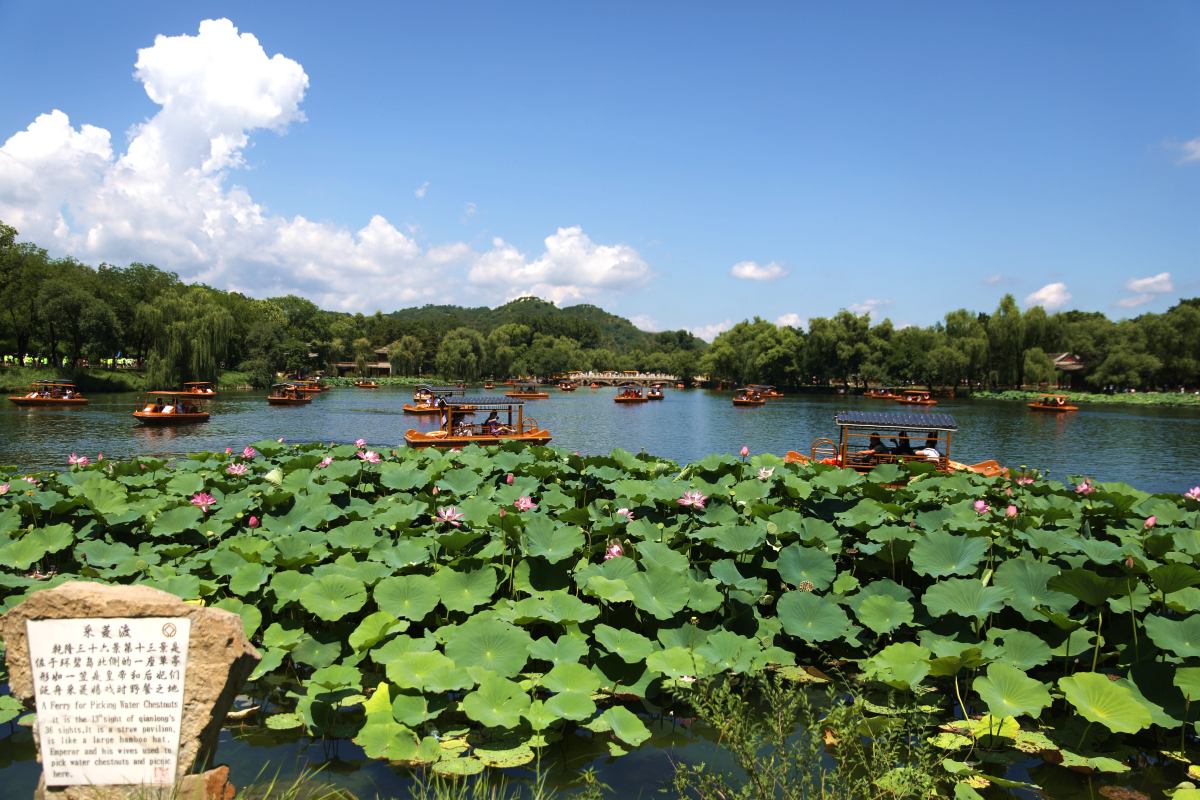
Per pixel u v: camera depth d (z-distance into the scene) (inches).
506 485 340.5
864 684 211.6
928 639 210.7
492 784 163.6
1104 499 342.3
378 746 165.9
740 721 165.5
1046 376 2947.8
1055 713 197.0
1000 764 175.0
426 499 324.2
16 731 187.5
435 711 178.4
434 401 2007.9
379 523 287.1
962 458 1178.6
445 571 232.8
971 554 231.6
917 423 715.4
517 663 193.5
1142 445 1373.0
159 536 282.5
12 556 251.9
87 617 128.3
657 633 219.9
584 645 201.9
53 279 2294.5
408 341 4434.1
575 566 255.0
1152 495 338.3
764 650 216.1
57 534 268.8
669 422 1898.4
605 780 165.6
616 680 202.2
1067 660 203.8
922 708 194.4
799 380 3649.1
